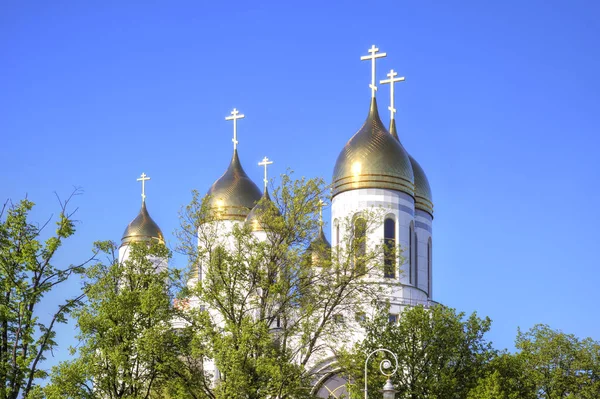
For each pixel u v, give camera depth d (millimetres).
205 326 52562
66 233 50906
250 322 51812
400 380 57125
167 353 53062
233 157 88500
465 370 58906
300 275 53938
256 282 53875
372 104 74250
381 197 70750
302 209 54625
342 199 71562
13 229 50531
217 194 84938
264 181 88062
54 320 50156
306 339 53469
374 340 60375
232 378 49500
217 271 53688
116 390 54906
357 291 55906
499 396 54656
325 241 79312
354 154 71875
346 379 65000
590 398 69438
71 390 52656
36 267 50000
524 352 61344
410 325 59031
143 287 58188
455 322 59375
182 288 56500
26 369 48500
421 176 78188
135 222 94000
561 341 72000
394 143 72688
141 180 96062
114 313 55500
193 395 52594
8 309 49031
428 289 77062
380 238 69438
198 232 56781
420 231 76750
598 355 72125
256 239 54750
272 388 50438
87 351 55406
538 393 70000
